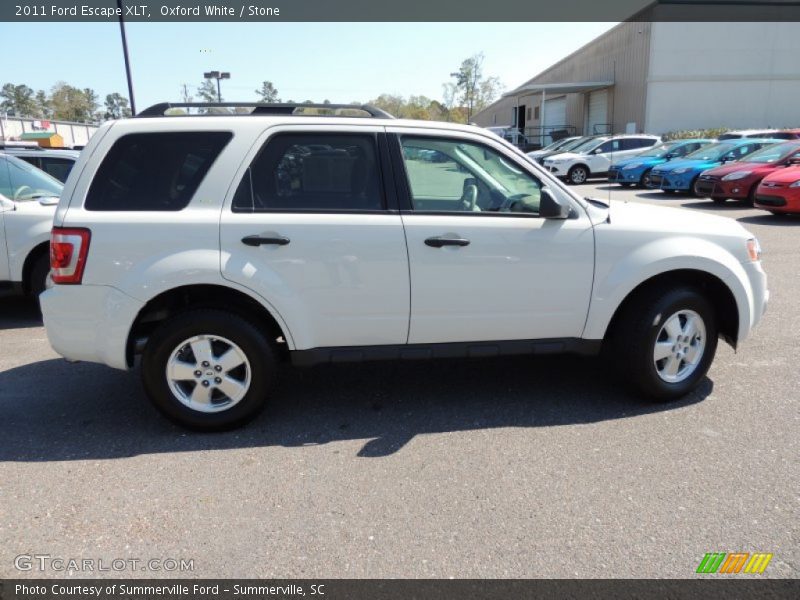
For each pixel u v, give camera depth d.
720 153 16.56
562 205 3.73
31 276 6.26
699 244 3.91
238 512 2.91
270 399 3.81
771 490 2.99
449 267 3.66
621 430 3.68
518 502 2.95
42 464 3.37
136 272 3.42
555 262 3.77
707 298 4.14
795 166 12.31
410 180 3.69
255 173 3.56
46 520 2.86
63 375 4.75
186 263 3.42
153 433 3.75
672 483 3.08
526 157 3.83
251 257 3.49
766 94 30.39
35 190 6.80
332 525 2.80
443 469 3.28
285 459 3.41
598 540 2.66
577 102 39.81
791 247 9.01
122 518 2.88
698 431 3.63
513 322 3.84
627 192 18.92
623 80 32.88
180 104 3.79
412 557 2.58
